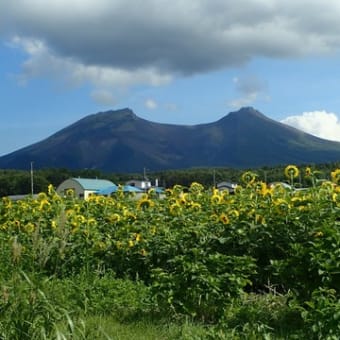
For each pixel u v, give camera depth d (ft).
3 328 15.67
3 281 17.99
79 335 16.30
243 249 27.27
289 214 26.81
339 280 19.08
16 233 35.27
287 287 23.82
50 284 20.81
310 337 17.98
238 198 33.06
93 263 30.30
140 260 29.78
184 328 19.84
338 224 22.54
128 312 22.81
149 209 35.14
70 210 35.91
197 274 21.02
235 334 18.69
